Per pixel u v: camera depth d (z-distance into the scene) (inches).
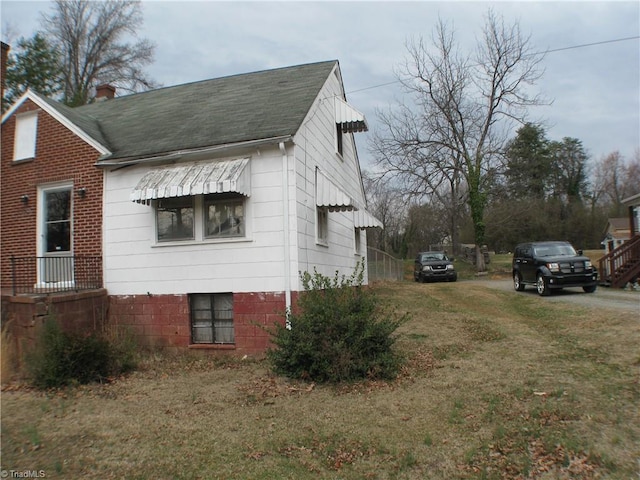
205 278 385.1
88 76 1332.4
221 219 387.2
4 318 339.6
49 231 441.7
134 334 392.8
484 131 1267.2
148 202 389.7
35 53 1055.0
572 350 331.6
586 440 184.4
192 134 404.8
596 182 2824.8
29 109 450.3
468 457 176.6
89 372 301.1
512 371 287.3
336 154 542.3
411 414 224.1
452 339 394.9
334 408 237.1
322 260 448.8
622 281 695.1
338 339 289.1
